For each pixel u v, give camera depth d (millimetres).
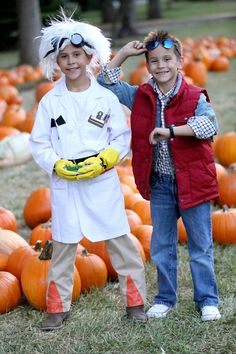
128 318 4535
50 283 4453
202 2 52156
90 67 4406
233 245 5863
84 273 4973
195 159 4207
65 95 4266
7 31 27266
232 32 26984
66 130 4227
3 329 4527
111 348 4203
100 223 4285
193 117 4133
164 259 4492
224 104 12266
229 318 4426
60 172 4145
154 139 4102
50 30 4242
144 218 6164
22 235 6523
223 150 8250
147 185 4344
